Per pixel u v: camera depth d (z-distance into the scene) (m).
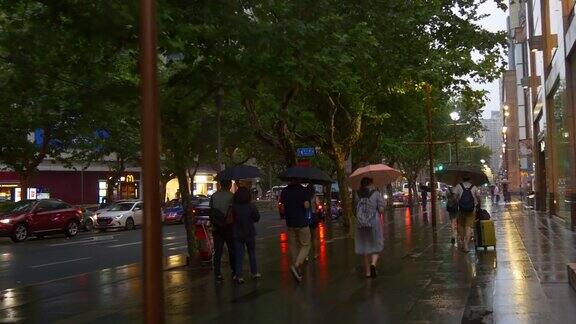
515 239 17.67
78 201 48.44
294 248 11.26
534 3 36.03
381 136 29.36
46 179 46.16
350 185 12.83
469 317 7.71
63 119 24.50
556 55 24.86
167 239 24.73
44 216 26.61
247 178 11.05
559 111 24.92
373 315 7.89
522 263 12.36
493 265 12.25
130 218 33.91
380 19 14.23
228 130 24.28
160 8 7.17
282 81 9.58
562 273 10.83
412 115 25.75
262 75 9.26
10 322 8.12
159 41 7.54
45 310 8.95
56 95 12.10
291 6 9.09
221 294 9.71
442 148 53.47
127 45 8.43
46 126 27.03
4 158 27.98
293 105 18.28
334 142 22.28
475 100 22.33
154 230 4.12
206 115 14.05
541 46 30.75
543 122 31.56
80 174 48.62
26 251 20.48
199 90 9.95
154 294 4.09
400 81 18.73
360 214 11.16
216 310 8.45
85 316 8.32
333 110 21.61
